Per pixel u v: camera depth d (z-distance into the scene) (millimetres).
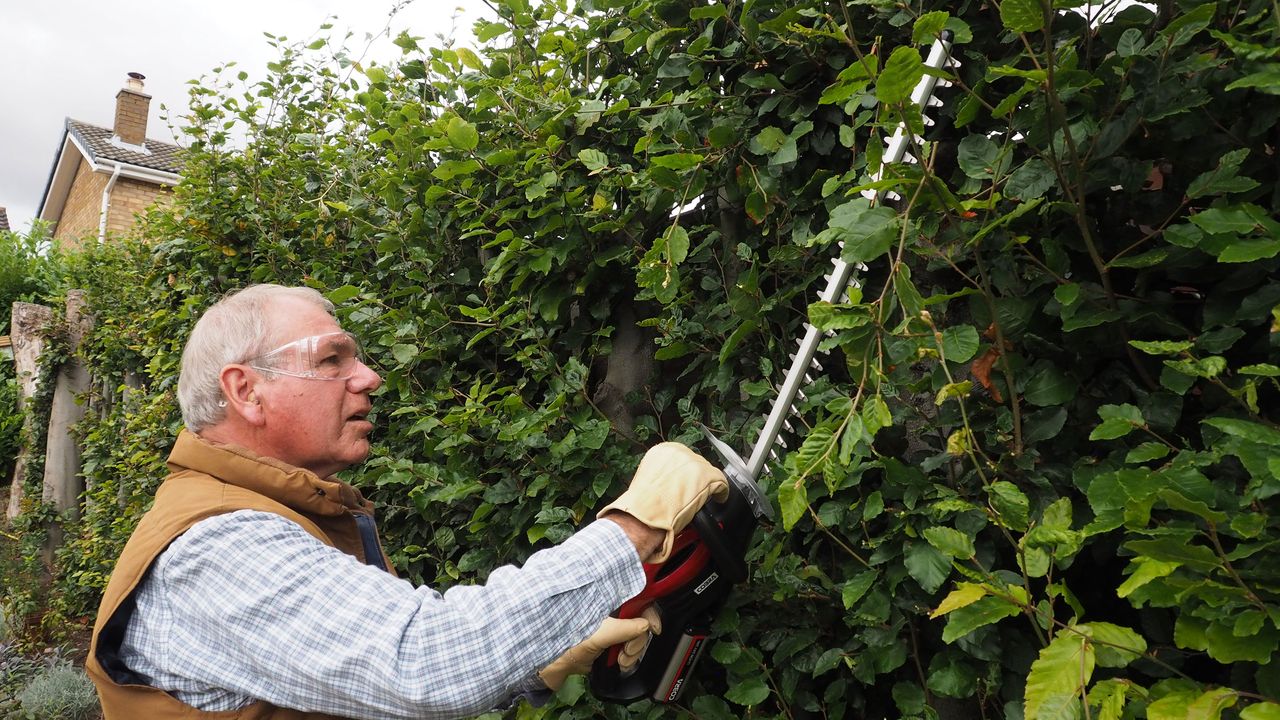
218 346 1210
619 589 999
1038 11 902
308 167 3164
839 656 1403
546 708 1649
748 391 1521
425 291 2223
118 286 6219
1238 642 840
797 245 1490
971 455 1107
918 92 1226
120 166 13555
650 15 1760
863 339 1073
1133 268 1146
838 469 1057
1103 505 949
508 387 1876
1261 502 928
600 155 1706
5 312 12789
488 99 1926
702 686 1681
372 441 2410
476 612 933
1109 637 919
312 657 924
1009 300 1159
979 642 1198
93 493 5734
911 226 1086
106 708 1017
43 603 6168
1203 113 1027
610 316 1961
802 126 1450
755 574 1475
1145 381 1110
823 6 1405
